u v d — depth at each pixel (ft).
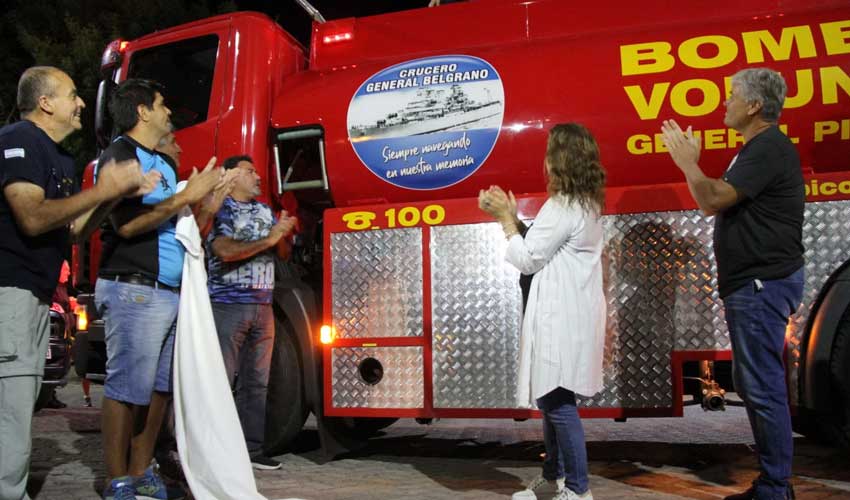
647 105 13.35
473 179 14.28
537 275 10.64
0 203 9.97
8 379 9.96
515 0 14.97
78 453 16.65
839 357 12.29
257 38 16.39
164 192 11.53
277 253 15.88
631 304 13.07
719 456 15.02
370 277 14.49
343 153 14.99
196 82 16.85
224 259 14.16
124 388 11.05
